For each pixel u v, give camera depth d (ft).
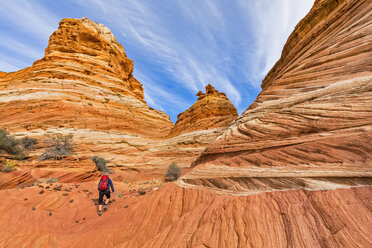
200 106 80.84
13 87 89.10
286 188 12.49
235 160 19.83
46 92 85.81
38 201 22.41
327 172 11.35
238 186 15.94
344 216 7.98
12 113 75.10
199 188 18.74
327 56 22.85
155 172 59.47
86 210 23.13
